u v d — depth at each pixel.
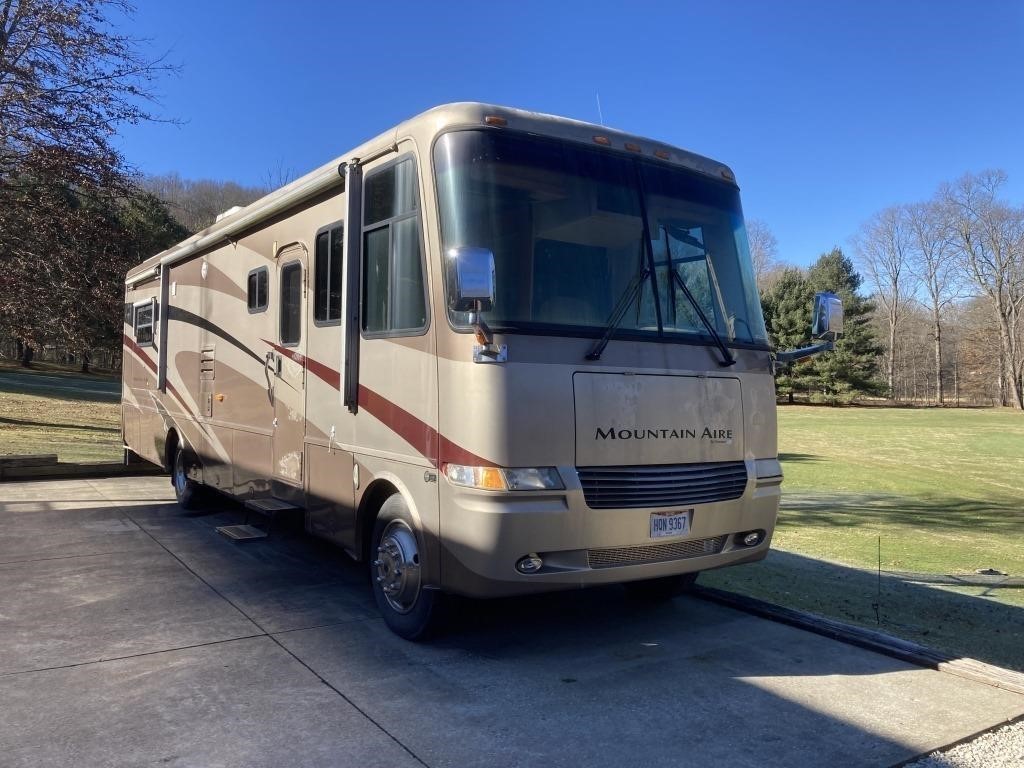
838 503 14.80
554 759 3.18
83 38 15.30
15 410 21.47
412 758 3.16
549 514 3.84
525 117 4.29
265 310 6.16
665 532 4.19
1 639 4.46
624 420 4.10
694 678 4.09
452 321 3.98
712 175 4.96
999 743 3.42
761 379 4.78
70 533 7.30
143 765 3.05
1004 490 18.44
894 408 56.88
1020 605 7.08
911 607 6.69
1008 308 62.81
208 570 6.10
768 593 6.68
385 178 4.63
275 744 3.25
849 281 56.38
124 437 10.63
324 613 5.05
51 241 16.20
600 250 4.31
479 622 4.96
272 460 6.03
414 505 4.26
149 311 9.42
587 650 4.49
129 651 4.30
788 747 3.33
